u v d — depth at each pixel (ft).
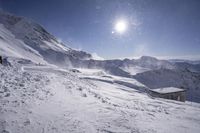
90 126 32.17
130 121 39.78
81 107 41.96
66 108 38.45
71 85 66.80
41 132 26.48
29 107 33.50
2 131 24.13
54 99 42.32
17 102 34.06
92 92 69.10
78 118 34.47
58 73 98.84
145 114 52.03
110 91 109.81
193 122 55.21
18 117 28.71
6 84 41.88
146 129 36.65
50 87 52.39
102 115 39.63
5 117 27.61
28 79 53.26
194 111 83.41
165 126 42.19
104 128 32.65
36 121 29.12
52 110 35.29
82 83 95.09
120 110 48.49
